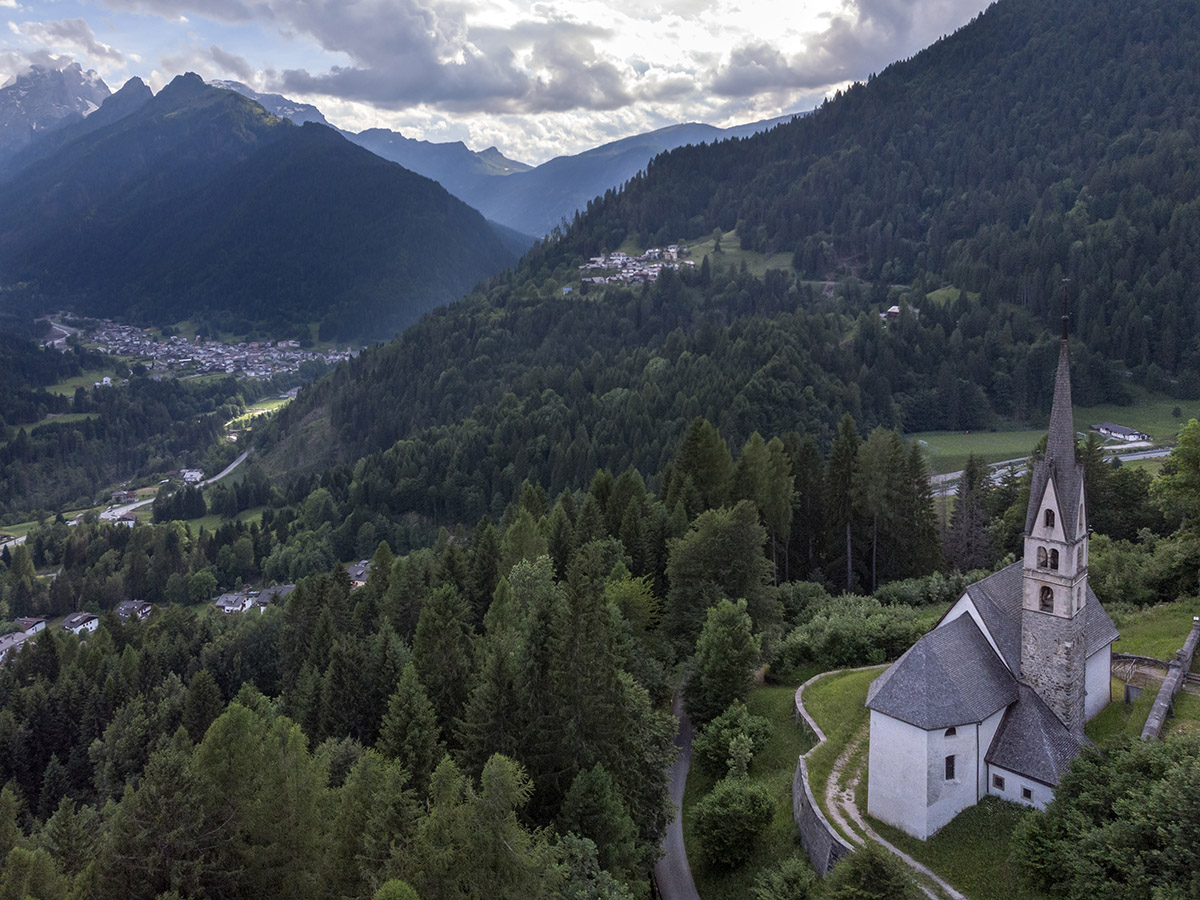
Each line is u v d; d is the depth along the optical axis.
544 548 83.88
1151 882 30.88
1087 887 32.88
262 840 35.31
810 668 67.62
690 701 63.53
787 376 164.75
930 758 39.44
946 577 87.31
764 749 55.78
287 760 36.41
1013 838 37.38
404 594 86.62
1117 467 98.69
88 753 84.12
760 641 67.75
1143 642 56.09
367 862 32.91
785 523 90.38
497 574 85.44
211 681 72.62
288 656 87.19
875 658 65.25
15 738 83.81
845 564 93.44
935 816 39.94
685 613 71.94
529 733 45.41
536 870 32.47
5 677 101.69
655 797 49.25
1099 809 35.41
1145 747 35.75
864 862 34.56
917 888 35.50
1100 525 90.81
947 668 40.78
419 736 44.44
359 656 63.31
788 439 105.12
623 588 69.88
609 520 94.62
